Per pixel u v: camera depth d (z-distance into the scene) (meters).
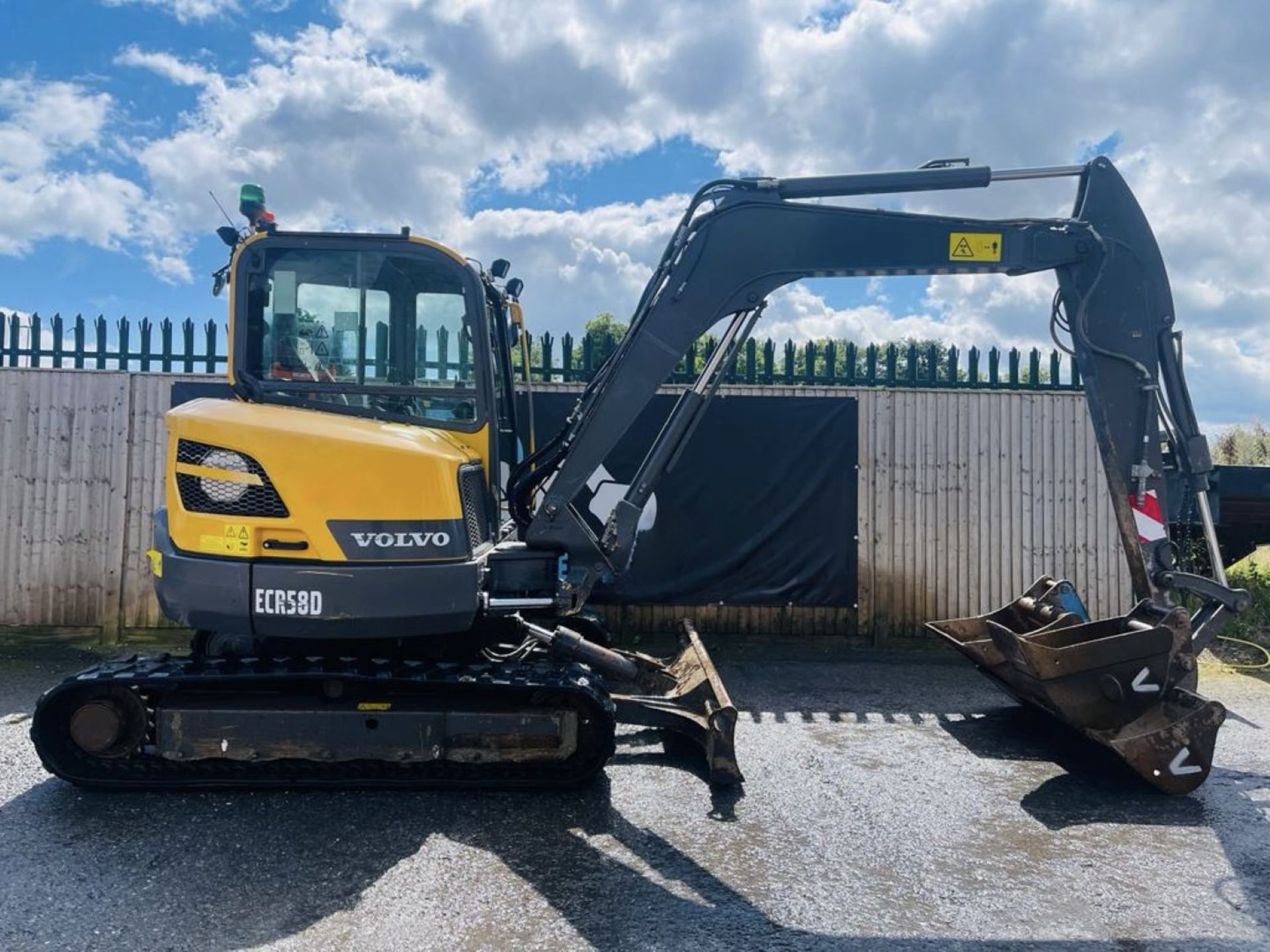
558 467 4.95
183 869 3.25
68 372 7.10
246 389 4.35
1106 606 7.27
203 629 3.98
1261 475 7.54
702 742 4.38
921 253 4.62
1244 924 2.91
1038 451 7.31
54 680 5.99
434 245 4.48
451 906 2.98
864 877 3.23
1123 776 4.35
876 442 7.27
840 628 7.27
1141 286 4.60
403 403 4.50
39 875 3.18
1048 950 2.74
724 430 7.14
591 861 3.35
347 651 4.26
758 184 4.64
